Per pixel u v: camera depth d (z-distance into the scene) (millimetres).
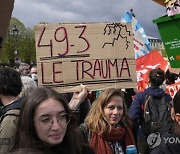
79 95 3396
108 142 2898
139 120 4461
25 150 1706
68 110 1872
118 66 3703
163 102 4418
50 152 1759
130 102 5910
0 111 2719
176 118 2234
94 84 3615
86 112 4543
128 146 2867
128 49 3754
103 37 3689
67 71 3547
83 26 3633
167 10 3344
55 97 1817
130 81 3732
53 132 1774
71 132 1913
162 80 4539
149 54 6621
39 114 1768
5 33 1715
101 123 2867
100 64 3654
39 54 3520
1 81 2791
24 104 1815
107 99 2887
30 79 3795
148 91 4480
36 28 3521
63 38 3578
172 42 3363
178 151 2416
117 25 3734
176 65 3379
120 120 3016
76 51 3596
